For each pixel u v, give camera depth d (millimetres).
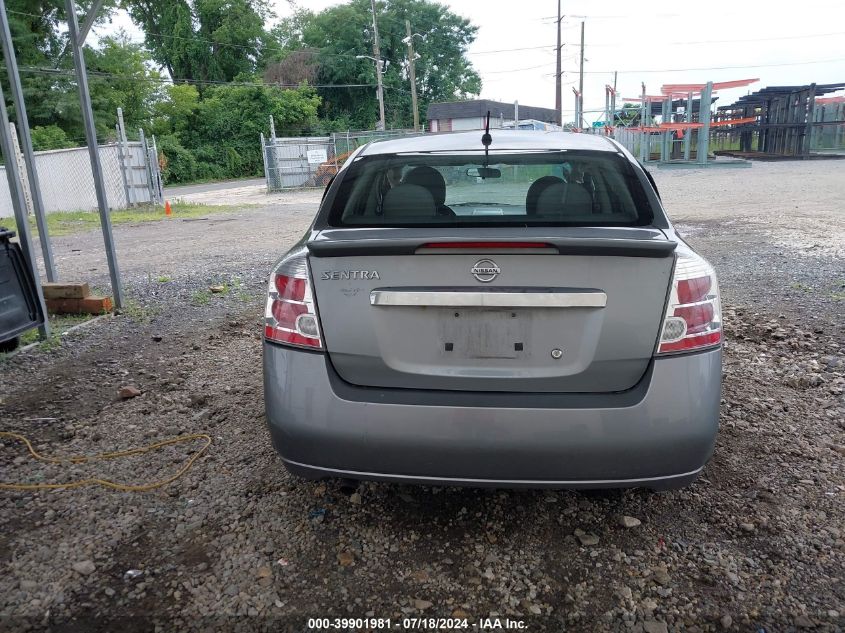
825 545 2709
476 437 2400
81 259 11445
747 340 5418
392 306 2453
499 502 3064
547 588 2498
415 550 2730
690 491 3125
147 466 3496
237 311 6910
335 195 3123
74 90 41750
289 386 2537
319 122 61312
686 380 2400
